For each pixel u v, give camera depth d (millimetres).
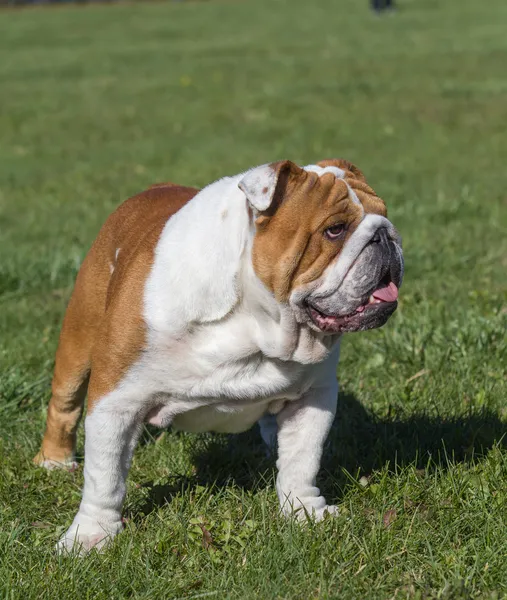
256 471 7324
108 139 23859
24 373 9086
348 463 7332
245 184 5441
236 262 5691
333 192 5512
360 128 23844
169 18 59125
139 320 5848
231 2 71812
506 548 5855
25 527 6473
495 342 9375
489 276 11914
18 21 59188
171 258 5867
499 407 8070
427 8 58594
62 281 12516
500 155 20375
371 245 5520
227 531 6113
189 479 7168
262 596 5469
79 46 44844
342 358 9367
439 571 5680
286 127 24219
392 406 8188
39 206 17297
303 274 5570
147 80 33344
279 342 5777
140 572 5789
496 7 56969
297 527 6086
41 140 24031
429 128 23594
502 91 28031
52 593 5527
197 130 24453
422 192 17062
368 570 5738
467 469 6906
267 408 6457
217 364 5867
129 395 5992
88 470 6145
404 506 6449
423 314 10289
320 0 70438
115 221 6875
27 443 7883
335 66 34781
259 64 36250
